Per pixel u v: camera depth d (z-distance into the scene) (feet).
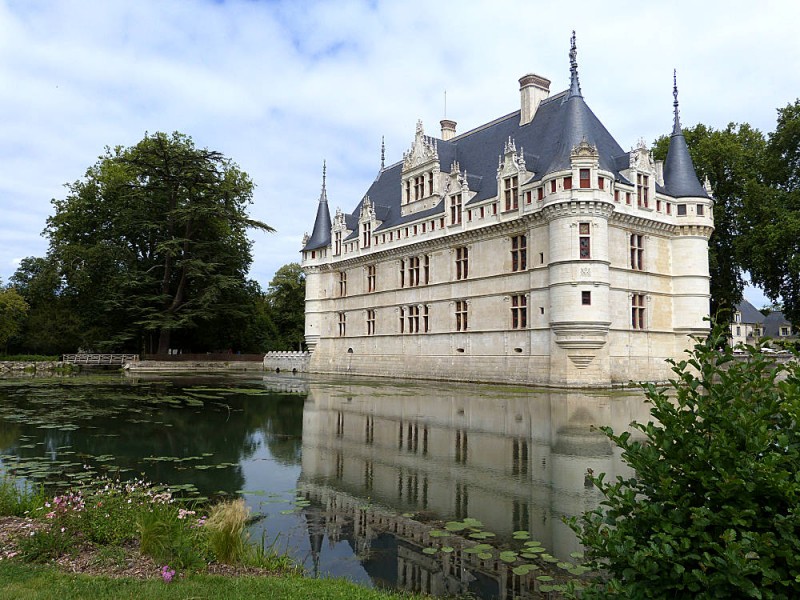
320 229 242.58
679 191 157.58
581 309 133.69
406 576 28.17
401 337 193.47
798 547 15.44
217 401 102.68
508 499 40.86
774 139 160.86
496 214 159.33
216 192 234.38
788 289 160.86
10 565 25.62
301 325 319.88
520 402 101.19
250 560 28.30
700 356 19.10
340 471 49.42
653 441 19.07
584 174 136.26
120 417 80.43
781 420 18.37
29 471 48.32
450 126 220.02
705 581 15.90
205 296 223.10
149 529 27.91
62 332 235.20
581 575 28.17
